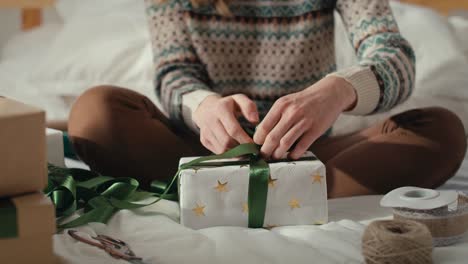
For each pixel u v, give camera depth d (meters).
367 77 1.58
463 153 1.64
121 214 1.44
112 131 1.65
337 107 1.50
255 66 1.88
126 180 1.57
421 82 2.38
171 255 1.26
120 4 2.95
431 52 2.45
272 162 1.44
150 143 1.68
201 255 1.26
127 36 2.65
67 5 3.18
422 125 1.64
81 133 1.67
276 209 1.43
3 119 1.16
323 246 1.30
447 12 3.14
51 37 3.05
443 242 1.31
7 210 1.14
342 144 1.75
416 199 1.33
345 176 1.63
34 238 1.17
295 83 1.87
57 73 2.56
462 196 1.38
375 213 1.49
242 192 1.42
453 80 2.37
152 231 1.35
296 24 1.86
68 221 1.42
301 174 1.42
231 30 1.88
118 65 2.55
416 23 2.55
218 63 1.87
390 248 1.19
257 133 1.46
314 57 1.87
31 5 3.31
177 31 1.88
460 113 2.34
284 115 1.45
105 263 1.21
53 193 1.47
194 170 1.41
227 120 1.49
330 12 1.87
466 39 2.58
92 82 2.54
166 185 1.59
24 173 1.18
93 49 2.61
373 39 1.72
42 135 1.19
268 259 1.25
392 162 1.62
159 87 1.86
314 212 1.43
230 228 1.37
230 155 1.43
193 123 1.68
